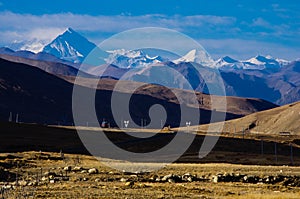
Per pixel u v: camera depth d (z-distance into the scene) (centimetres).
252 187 9744
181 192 8075
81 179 9712
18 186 8331
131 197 7006
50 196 6900
